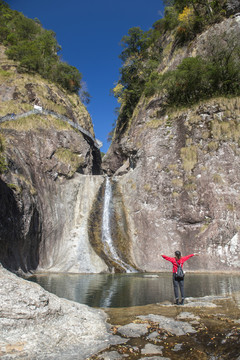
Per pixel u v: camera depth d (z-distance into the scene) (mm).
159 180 25297
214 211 21406
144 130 30922
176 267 8492
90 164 35625
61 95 38250
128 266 20109
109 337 5426
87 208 25969
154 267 20438
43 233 21141
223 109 26781
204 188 22703
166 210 23344
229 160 23438
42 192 23219
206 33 35219
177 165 25375
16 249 16812
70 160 28625
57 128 30438
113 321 6508
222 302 8367
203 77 29562
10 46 45281
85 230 23547
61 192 25844
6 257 15477
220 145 24547
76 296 9773
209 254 20047
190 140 26281
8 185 17234
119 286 12258
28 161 23734
